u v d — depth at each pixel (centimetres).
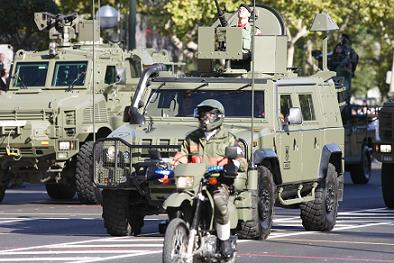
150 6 11956
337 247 3928
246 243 4003
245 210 3481
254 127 4175
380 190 7150
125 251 3772
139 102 4272
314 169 4469
